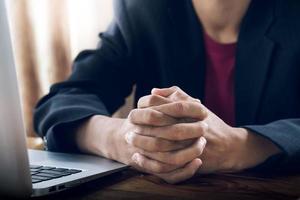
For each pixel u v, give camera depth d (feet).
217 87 3.42
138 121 1.88
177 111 1.82
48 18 6.02
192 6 3.32
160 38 3.42
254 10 3.07
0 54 1.38
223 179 1.87
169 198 1.61
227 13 3.26
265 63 3.03
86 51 3.69
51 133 2.45
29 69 6.07
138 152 1.92
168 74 3.40
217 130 2.01
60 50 6.03
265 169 1.99
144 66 3.66
